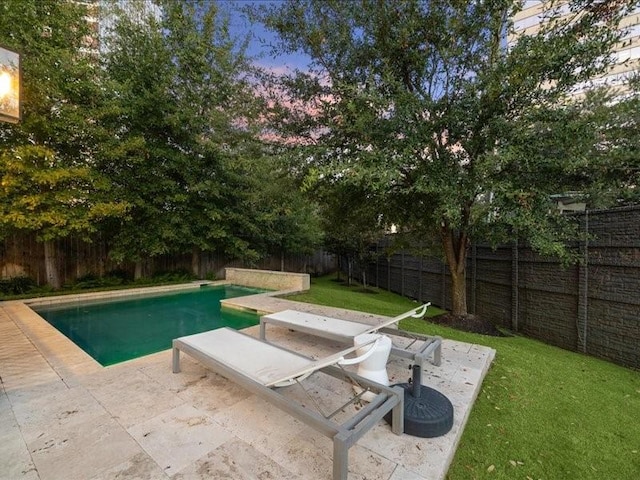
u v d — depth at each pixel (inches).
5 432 90.0
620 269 200.4
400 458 82.7
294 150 234.5
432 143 216.7
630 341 193.8
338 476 69.5
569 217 229.9
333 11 219.1
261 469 77.5
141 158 354.6
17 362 144.6
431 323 253.0
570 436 104.0
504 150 186.4
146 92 353.7
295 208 454.6
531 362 169.3
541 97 200.8
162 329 245.0
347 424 75.8
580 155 187.5
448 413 96.1
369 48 218.7
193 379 126.6
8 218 267.9
